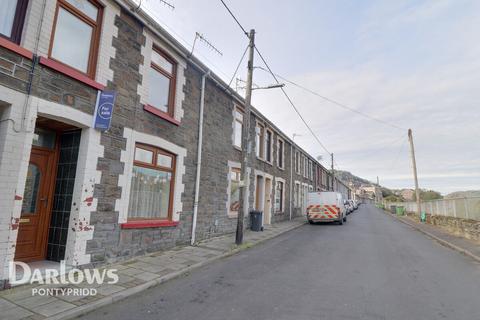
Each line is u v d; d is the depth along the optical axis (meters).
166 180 8.95
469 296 5.56
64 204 6.29
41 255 6.25
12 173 4.93
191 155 9.95
